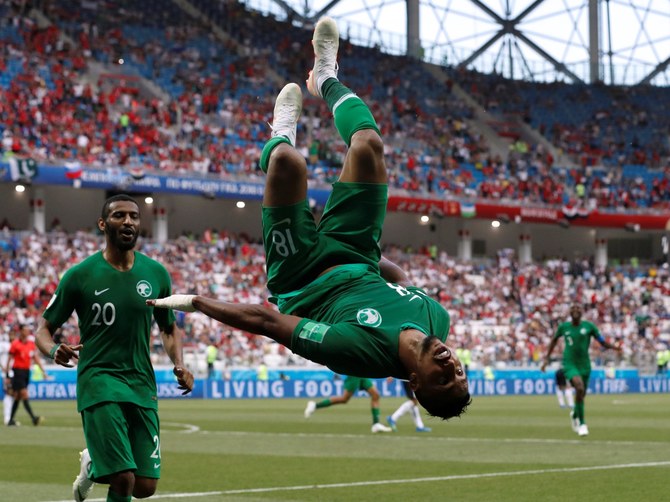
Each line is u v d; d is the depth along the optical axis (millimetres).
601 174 78250
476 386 53562
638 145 81688
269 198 7402
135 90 61719
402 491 13391
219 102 65312
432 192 66812
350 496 12945
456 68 84562
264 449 20312
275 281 7465
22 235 51375
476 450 19703
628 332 64250
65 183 52062
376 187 7523
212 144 61688
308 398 48094
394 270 7965
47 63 59344
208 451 19859
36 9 63875
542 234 79062
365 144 7531
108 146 56812
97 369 9531
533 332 62094
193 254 56875
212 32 71500
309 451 19781
